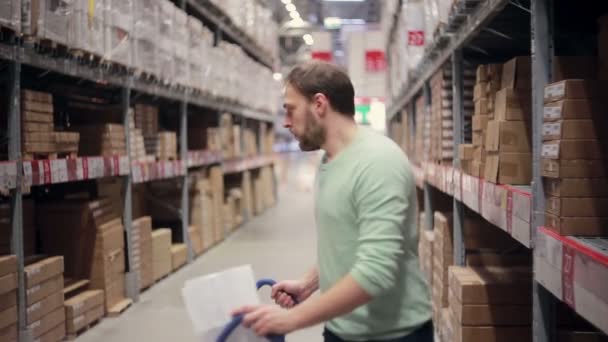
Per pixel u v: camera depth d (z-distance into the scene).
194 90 6.57
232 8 8.04
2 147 3.72
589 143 1.78
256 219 10.68
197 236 6.96
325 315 1.47
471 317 2.91
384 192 1.53
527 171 2.45
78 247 4.36
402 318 1.66
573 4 2.81
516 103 2.48
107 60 4.16
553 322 1.92
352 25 18.64
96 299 4.20
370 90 13.09
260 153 11.83
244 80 8.87
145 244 5.26
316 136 1.71
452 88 3.95
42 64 3.50
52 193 5.29
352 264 1.63
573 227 1.76
